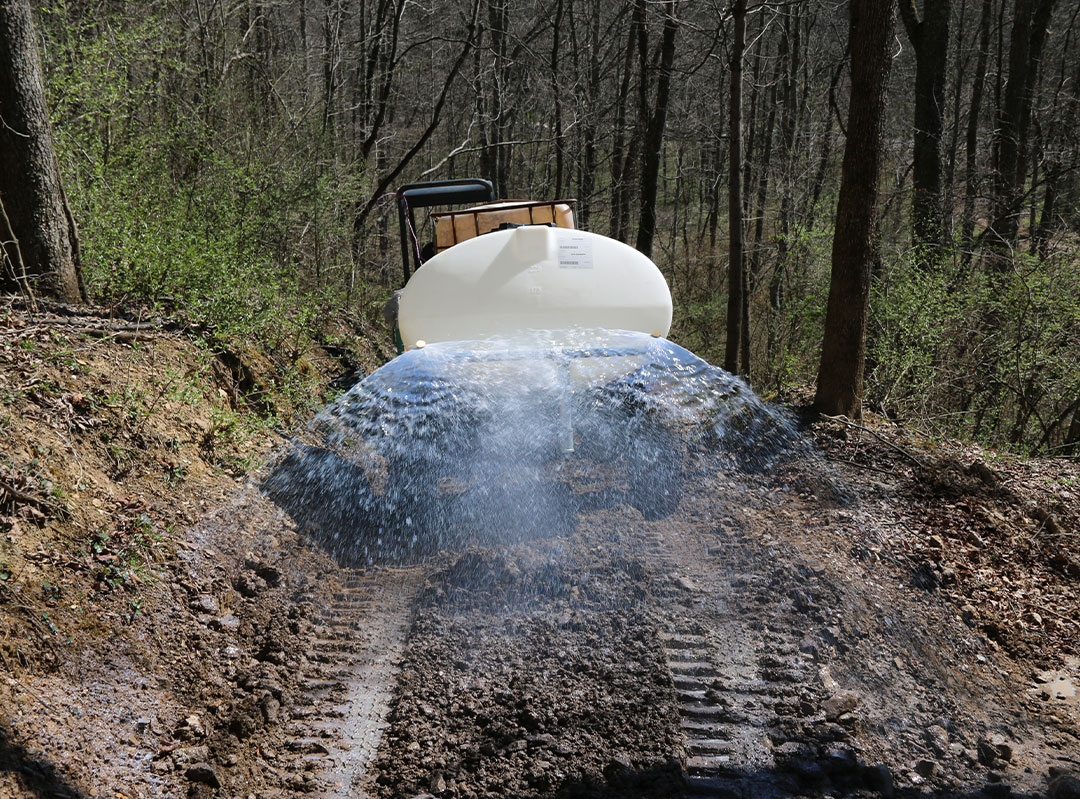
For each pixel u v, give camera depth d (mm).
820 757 3709
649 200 18234
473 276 6266
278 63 18047
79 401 5129
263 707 3916
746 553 5453
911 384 10211
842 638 4559
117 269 7023
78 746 3367
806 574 5141
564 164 25969
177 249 7188
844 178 8414
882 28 8008
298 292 10141
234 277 7496
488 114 25219
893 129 27344
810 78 24594
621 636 4539
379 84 23875
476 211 8094
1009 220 14336
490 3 24109
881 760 3787
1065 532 6289
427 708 3975
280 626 4531
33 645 3648
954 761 3867
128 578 4301
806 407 8875
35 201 6375
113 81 8812
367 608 4832
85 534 4391
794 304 14250
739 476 6840
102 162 8250
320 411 7094
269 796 3441
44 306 6227
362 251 15438
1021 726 4227
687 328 22156
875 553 5551
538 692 4090
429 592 4957
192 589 4551
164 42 10625
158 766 3484
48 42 8586
